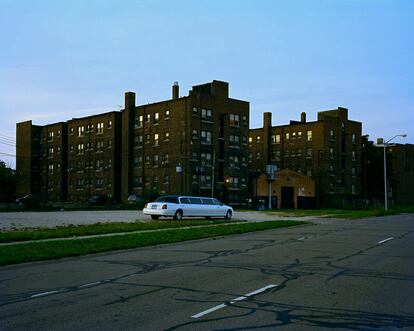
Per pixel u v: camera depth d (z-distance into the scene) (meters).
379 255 15.73
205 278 11.37
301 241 20.72
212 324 7.29
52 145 90.69
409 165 106.56
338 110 87.50
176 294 9.52
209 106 68.75
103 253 16.44
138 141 73.88
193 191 65.69
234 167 71.56
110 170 77.75
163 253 16.55
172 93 72.75
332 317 7.76
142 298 9.15
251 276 11.64
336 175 85.50
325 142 84.25
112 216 35.84
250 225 28.44
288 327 7.16
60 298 9.16
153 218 33.28
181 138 66.50
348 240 21.11
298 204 76.94
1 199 68.50
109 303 8.72
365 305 8.61
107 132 78.88
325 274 11.93
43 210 44.38
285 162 90.31
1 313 7.99
